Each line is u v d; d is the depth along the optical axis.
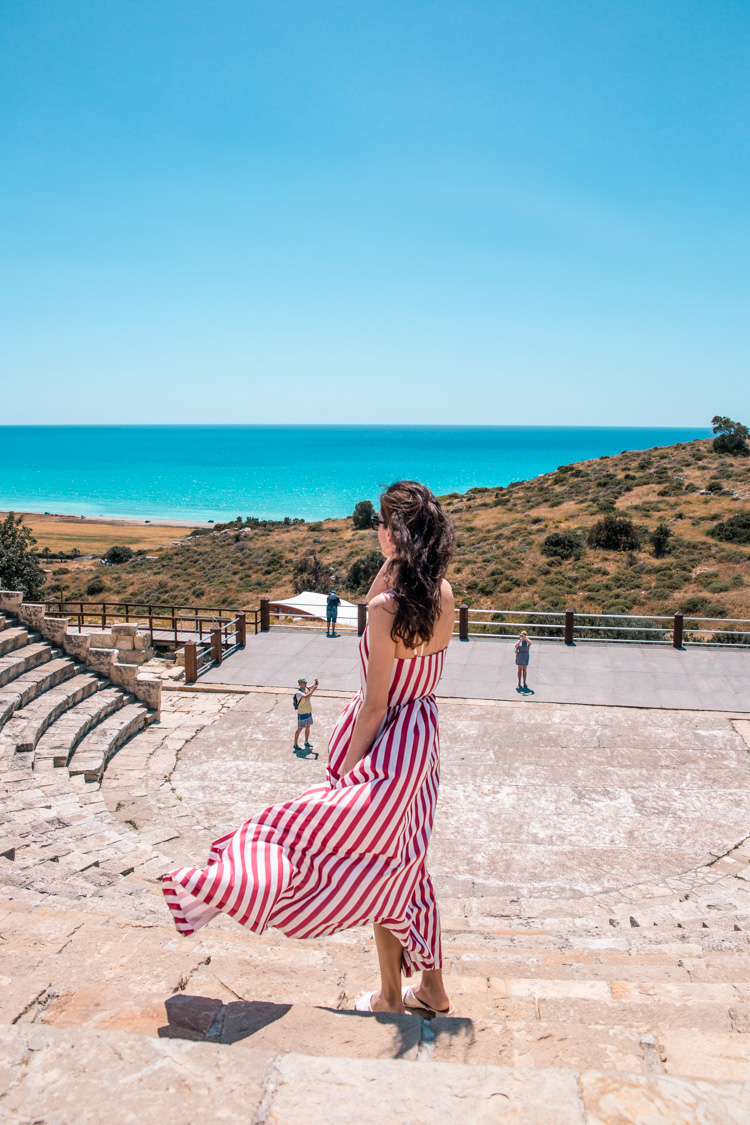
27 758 10.84
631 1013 2.79
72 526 96.81
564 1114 1.59
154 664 17.16
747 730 12.81
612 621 26.56
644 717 13.41
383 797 2.21
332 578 44.56
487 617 31.50
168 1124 1.57
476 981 3.54
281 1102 1.64
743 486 51.44
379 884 2.25
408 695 2.31
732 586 33.06
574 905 7.90
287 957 4.18
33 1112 1.61
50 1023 2.35
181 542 72.19
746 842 9.48
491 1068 1.74
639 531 43.09
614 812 10.28
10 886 6.41
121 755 12.52
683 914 7.45
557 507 54.94
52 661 14.16
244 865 2.13
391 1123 1.57
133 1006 2.41
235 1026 2.29
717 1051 2.25
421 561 2.17
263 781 11.58
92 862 7.48
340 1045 2.20
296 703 12.65
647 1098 1.63
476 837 9.69
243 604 41.25
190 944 4.28
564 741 12.52
